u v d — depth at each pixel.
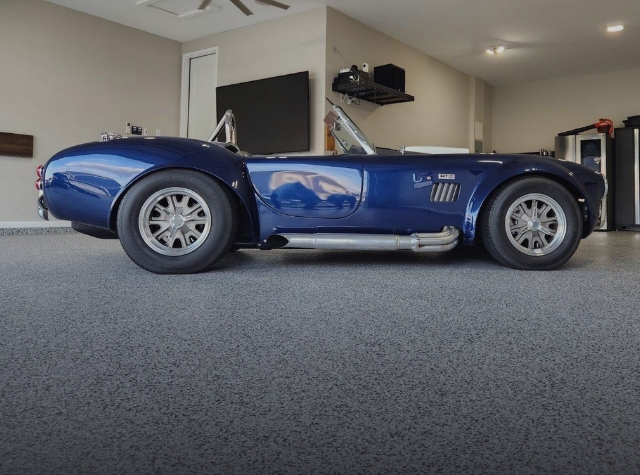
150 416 0.70
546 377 0.86
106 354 0.98
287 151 5.89
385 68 6.01
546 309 1.39
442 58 7.63
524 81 9.00
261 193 2.15
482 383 0.83
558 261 2.22
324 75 5.69
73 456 0.59
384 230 2.20
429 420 0.69
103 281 1.86
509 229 2.21
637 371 0.89
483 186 2.19
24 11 5.41
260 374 0.87
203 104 6.95
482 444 0.63
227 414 0.71
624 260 2.72
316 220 2.17
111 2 5.67
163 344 1.05
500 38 6.73
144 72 6.62
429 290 1.69
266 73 6.21
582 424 0.68
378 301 1.50
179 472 0.56
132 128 6.48
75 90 5.88
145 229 2.02
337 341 1.07
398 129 6.89
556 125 8.80
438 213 2.20
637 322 1.25
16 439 0.63
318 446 0.62
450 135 8.10
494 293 1.64
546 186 2.20
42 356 0.96
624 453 0.60
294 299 1.53
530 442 0.63
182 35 6.77
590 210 2.29
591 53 7.34
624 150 7.45
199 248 2.04
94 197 2.01
